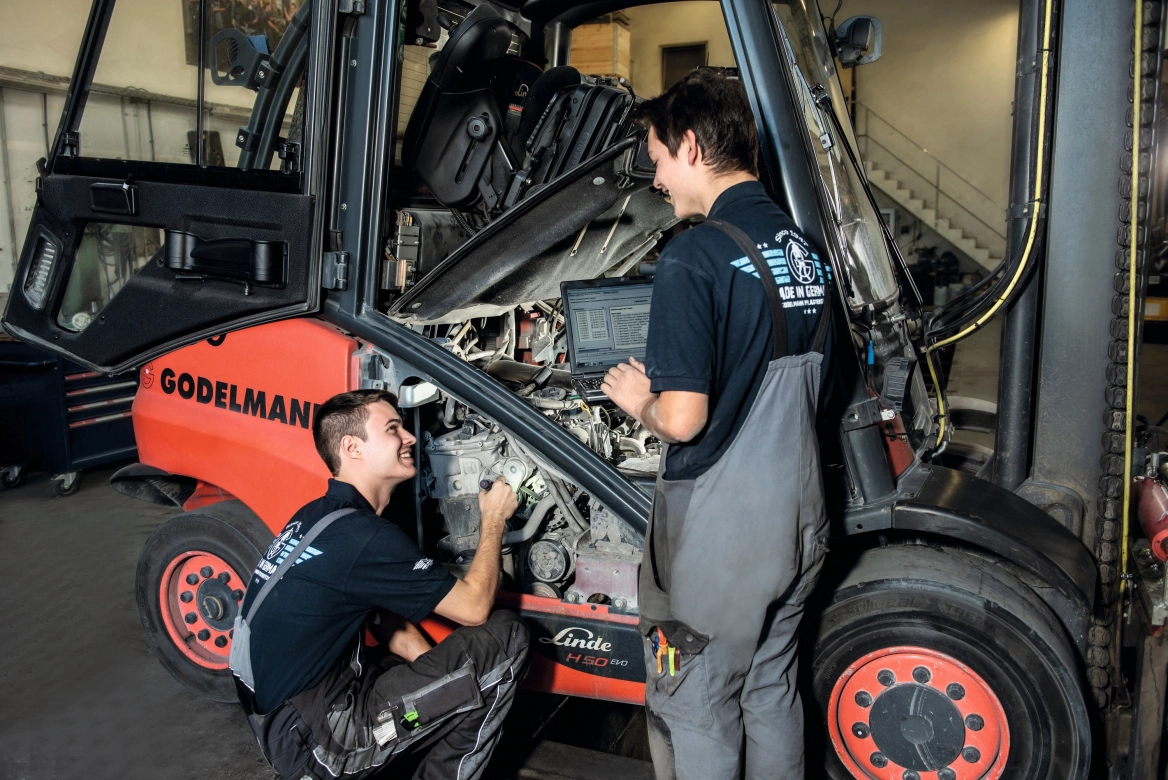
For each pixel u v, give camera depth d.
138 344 2.46
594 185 2.09
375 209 2.13
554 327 2.72
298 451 2.24
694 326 1.45
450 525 2.29
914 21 14.23
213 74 2.29
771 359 1.52
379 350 2.14
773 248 1.52
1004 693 1.86
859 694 1.98
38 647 3.09
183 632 2.72
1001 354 2.31
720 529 1.56
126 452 5.04
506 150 2.58
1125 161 2.05
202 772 2.37
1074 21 2.06
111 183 2.37
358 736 1.88
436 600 1.90
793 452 1.55
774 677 1.75
